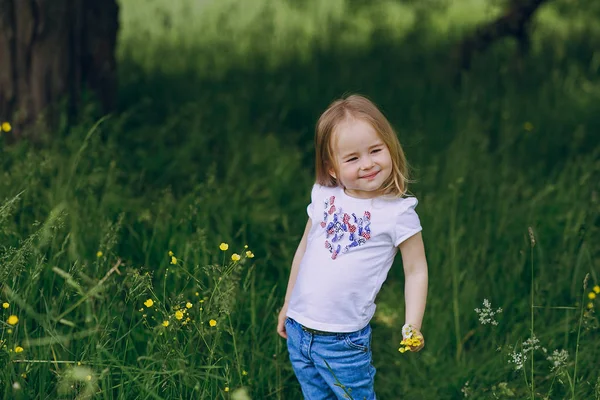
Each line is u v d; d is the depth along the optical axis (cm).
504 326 370
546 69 779
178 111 621
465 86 680
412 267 276
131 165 488
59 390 262
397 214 269
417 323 269
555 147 583
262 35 934
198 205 404
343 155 268
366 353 279
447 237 424
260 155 520
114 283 314
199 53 849
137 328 321
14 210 350
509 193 464
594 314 368
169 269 333
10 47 472
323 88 723
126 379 289
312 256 279
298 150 551
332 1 1120
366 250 270
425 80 745
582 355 336
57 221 320
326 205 280
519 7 737
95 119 507
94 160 434
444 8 1092
